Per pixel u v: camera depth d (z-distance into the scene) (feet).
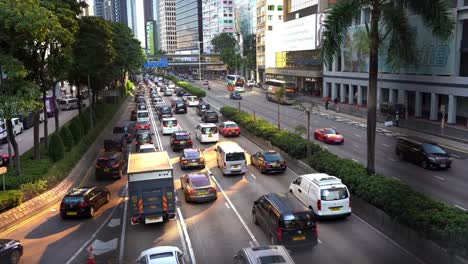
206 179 77.82
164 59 515.50
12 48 81.20
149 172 64.39
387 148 119.75
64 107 235.40
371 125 74.23
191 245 57.88
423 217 52.13
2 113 77.20
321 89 289.74
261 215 60.90
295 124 165.89
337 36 75.92
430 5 71.82
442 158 94.12
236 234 61.11
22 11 76.89
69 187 91.04
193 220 67.72
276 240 53.88
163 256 44.93
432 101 168.45
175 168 102.53
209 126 134.41
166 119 152.97
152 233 63.05
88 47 140.67
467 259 45.47
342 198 63.21
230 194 80.74
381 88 197.67
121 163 99.55
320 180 64.95
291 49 321.73
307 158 95.30
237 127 146.10
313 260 51.16
